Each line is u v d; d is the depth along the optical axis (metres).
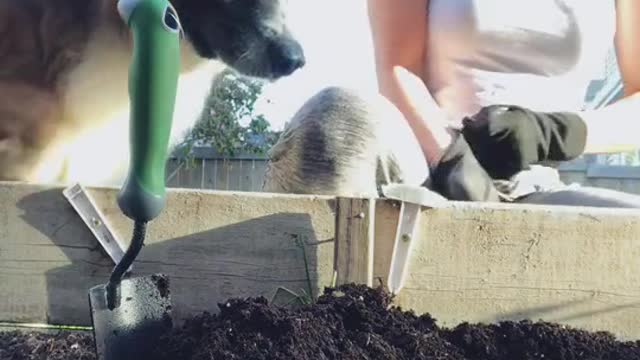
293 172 0.68
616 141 0.86
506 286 0.52
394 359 0.43
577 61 0.96
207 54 0.81
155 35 0.36
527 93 0.93
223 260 0.53
